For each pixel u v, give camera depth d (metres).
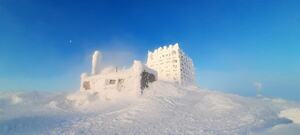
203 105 48.12
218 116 39.59
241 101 53.56
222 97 54.00
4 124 38.25
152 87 64.00
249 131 31.00
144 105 47.69
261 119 37.91
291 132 29.52
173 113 42.25
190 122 36.38
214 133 30.33
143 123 36.31
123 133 31.38
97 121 38.41
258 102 56.25
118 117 40.50
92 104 58.91
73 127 34.94
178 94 59.78
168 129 32.84
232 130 31.50
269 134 29.33
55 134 31.34
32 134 32.12
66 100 63.69
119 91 63.34
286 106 53.72
